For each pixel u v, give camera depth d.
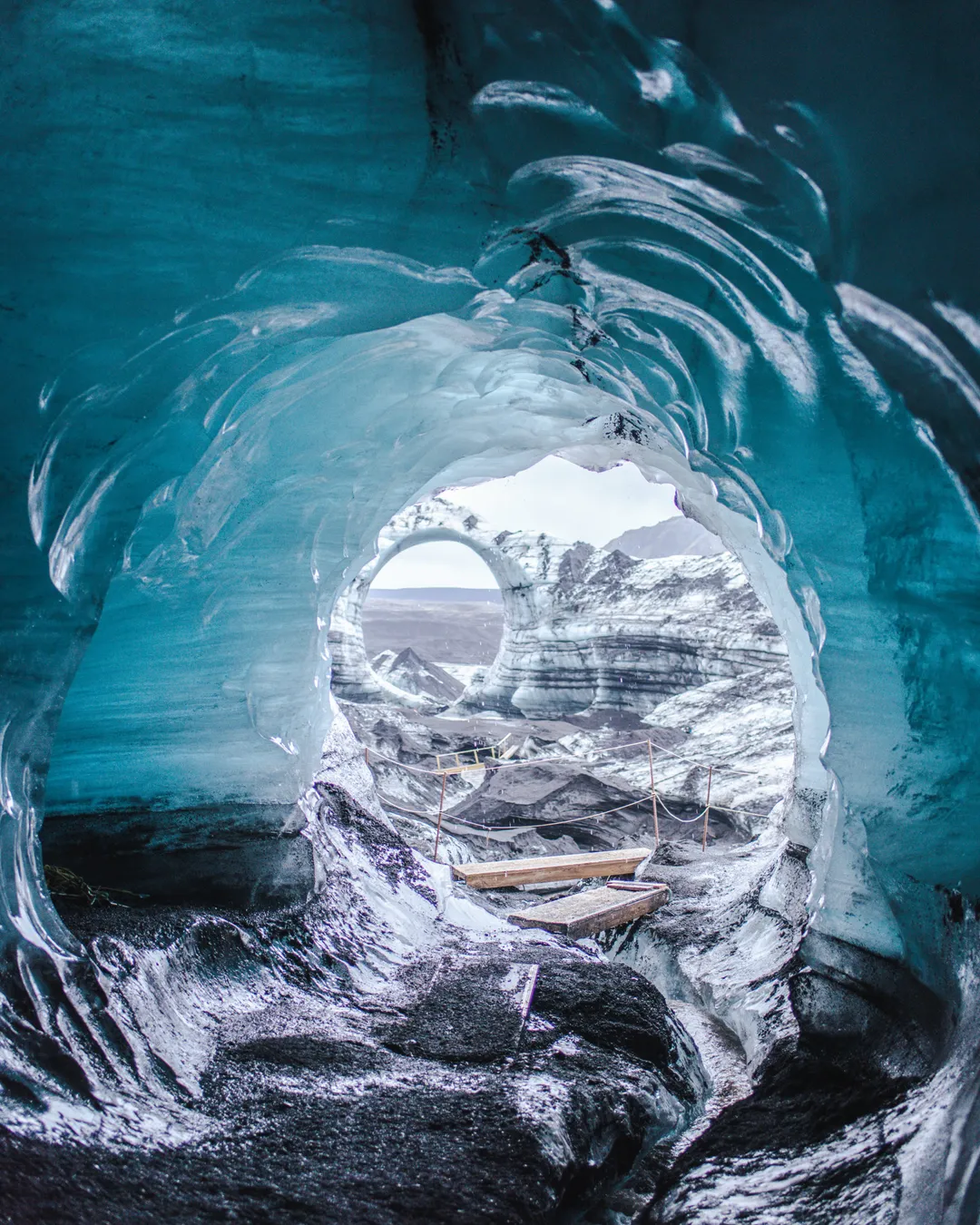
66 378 3.89
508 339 4.72
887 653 4.09
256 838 5.86
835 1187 3.23
